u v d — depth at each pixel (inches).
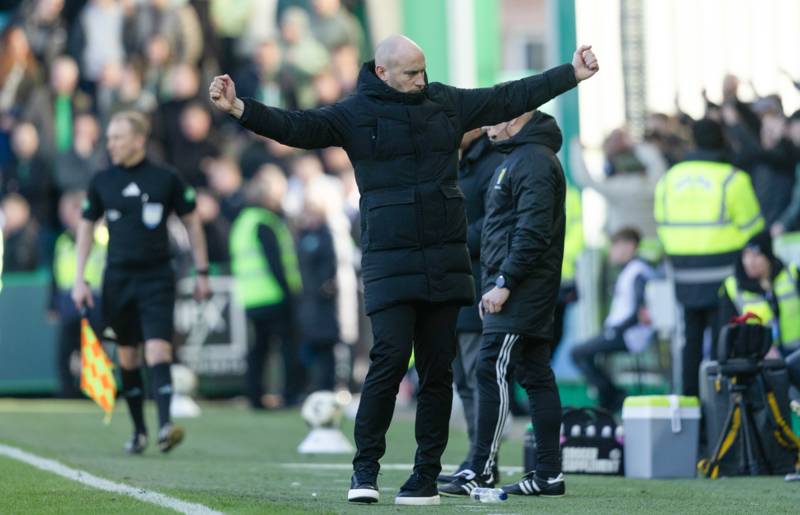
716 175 1568.7
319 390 2311.8
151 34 2714.1
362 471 932.6
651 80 2015.3
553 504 967.6
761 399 1267.2
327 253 2293.3
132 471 1226.6
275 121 889.5
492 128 1034.7
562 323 1905.8
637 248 1942.7
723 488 1128.8
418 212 909.2
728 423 1268.5
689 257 1572.3
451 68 2458.2
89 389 1439.5
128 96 2650.1
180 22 2716.5
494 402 1018.7
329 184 2320.4
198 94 2701.8
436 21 2465.6
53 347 2485.2
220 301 2460.6
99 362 1445.6
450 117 922.1
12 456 1322.6
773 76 1894.7
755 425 1268.5
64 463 1248.2
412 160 912.3
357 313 2341.3
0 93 2780.5
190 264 2458.2
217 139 2699.3
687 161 1588.3
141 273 1432.1
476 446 1024.2
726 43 1936.5
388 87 913.5
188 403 2214.6
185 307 2456.9
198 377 2463.1
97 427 1888.5
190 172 2632.9
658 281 1913.1
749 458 1261.1
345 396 2314.2
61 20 2861.7
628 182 1985.7
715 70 1946.4
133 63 2667.3
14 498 965.2
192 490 1023.6
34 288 2486.5
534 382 1040.8
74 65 2751.0
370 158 912.9
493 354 1016.9
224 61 2847.0
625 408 1269.7
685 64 1982.0
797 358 1272.1
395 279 910.4
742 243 1561.3
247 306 2336.4
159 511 877.8
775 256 1422.2
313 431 1585.9
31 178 2662.4
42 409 2265.0
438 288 912.9
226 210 2452.0
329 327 2294.5
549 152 1021.2
